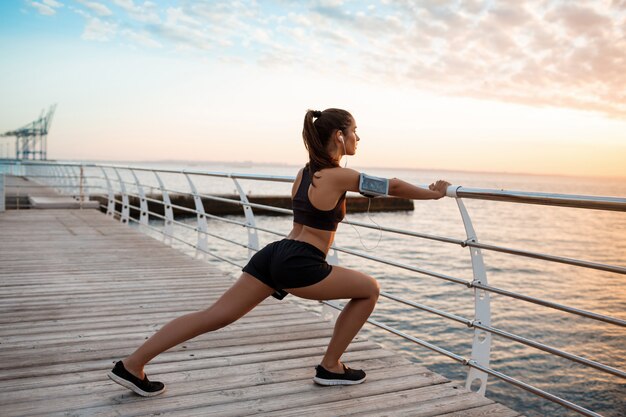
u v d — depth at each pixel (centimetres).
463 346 1110
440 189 265
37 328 373
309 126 233
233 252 2295
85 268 618
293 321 402
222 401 249
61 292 493
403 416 237
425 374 292
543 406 834
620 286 2038
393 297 317
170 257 707
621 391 893
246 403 247
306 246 232
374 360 315
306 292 236
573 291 1927
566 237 4131
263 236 2905
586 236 4250
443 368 984
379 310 1374
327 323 398
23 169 2217
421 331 1205
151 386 250
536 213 7138
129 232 947
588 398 866
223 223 3538
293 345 341
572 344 1163
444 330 1213
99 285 529
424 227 4434
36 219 1120
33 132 9488
